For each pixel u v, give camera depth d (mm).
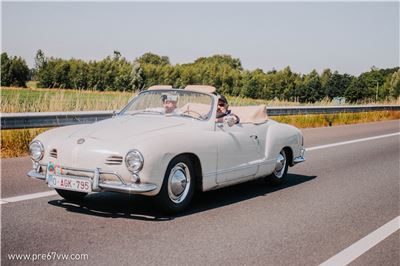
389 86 137875
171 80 95438
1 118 9461
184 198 5723
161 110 6578
